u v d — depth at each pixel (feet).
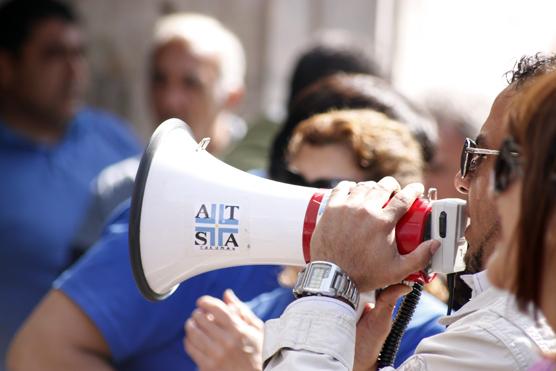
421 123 22.70
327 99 22.63
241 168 29.22
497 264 12.44
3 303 33.27
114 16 44.39
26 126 35.04
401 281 15.37
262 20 43.39
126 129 41.16
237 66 36.60
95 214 29.43
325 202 15.53
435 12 42.86
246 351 18.88
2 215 33.63
